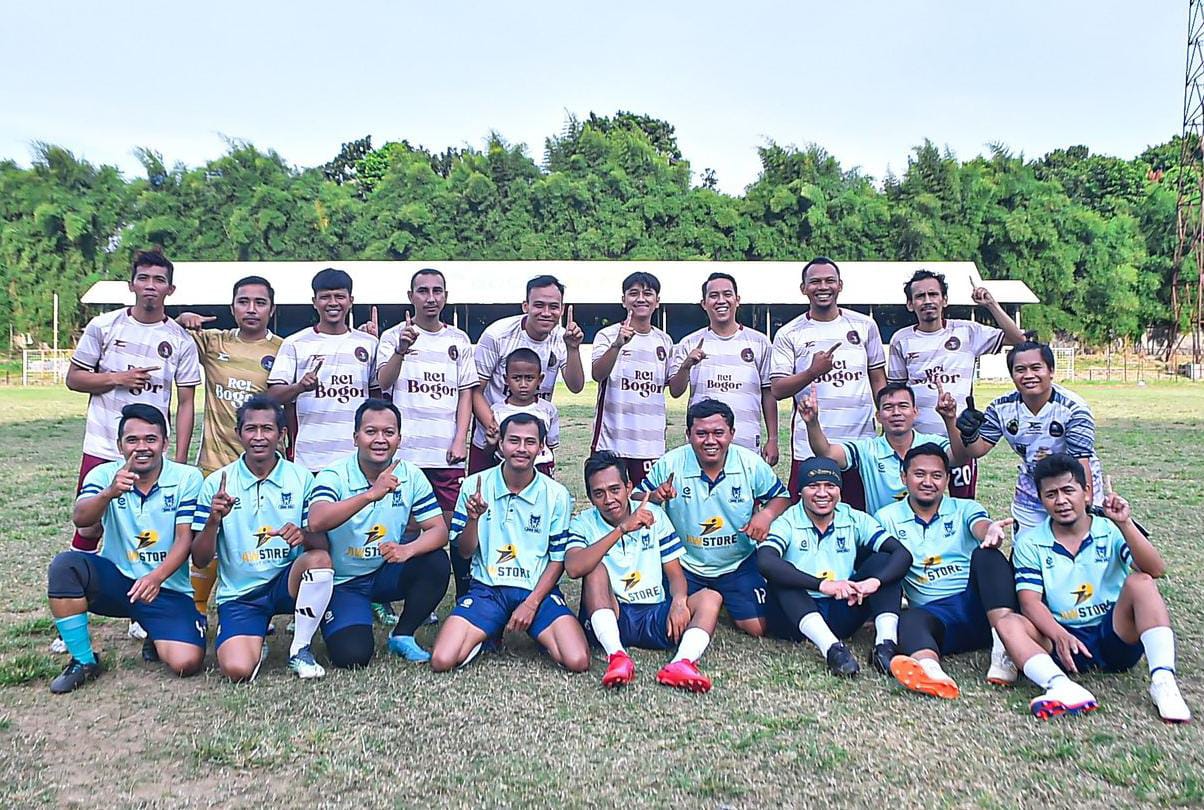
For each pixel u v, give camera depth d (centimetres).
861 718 358
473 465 573
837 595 429
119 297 2886
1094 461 460
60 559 400
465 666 424
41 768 316
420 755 326
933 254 3425
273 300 532
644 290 551
